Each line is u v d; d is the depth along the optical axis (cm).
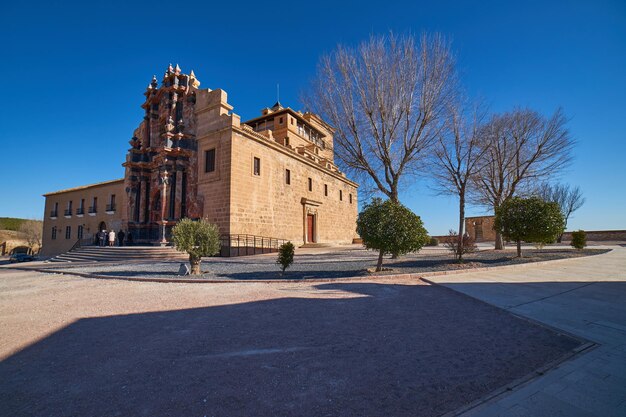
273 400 257
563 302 570
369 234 962
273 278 913
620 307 534
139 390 279
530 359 331
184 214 2434
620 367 304
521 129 1880
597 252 1630
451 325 454
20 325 495
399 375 299
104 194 3331
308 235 2833
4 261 3158
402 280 842
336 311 538
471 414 229
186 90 2609
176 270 1201
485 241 3966
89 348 389
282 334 425
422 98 1457
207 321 496
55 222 3816
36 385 293
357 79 1519
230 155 2030
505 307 539
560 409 232
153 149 2747
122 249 2005
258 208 2200
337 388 275
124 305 624
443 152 1755
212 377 301
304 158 2788
